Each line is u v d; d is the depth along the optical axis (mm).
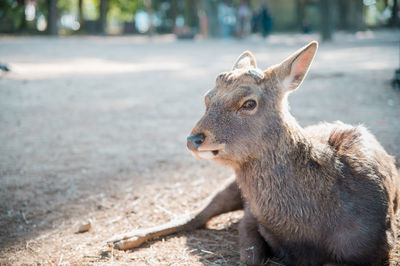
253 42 27141
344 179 3193
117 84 12008
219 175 5359
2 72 13422
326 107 8219
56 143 6781
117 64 16688
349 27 41344
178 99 9875
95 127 7695
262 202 3184
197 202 4629
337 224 3074
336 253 3100
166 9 48062
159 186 5066
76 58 18594
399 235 3613
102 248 3699
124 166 5746
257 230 3566
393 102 8211
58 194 4918
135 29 45875
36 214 4453
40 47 23875
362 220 3059
